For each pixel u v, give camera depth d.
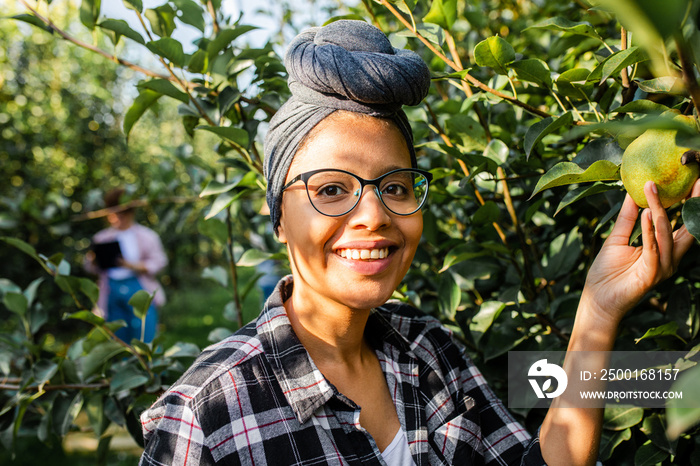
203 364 0.91
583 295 0.97
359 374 1.01
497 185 1.51
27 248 1.60
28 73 6.25
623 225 0.94
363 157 0.87
